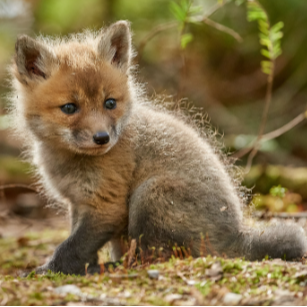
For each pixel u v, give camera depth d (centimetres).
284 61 2417
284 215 1360
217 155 1130
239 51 2489
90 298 666
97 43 1013
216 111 2450
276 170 1964
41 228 1716
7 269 1170
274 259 845
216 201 946
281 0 2309
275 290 680
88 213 970
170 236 934
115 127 950
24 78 952
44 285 730
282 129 1608
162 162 978
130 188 984
